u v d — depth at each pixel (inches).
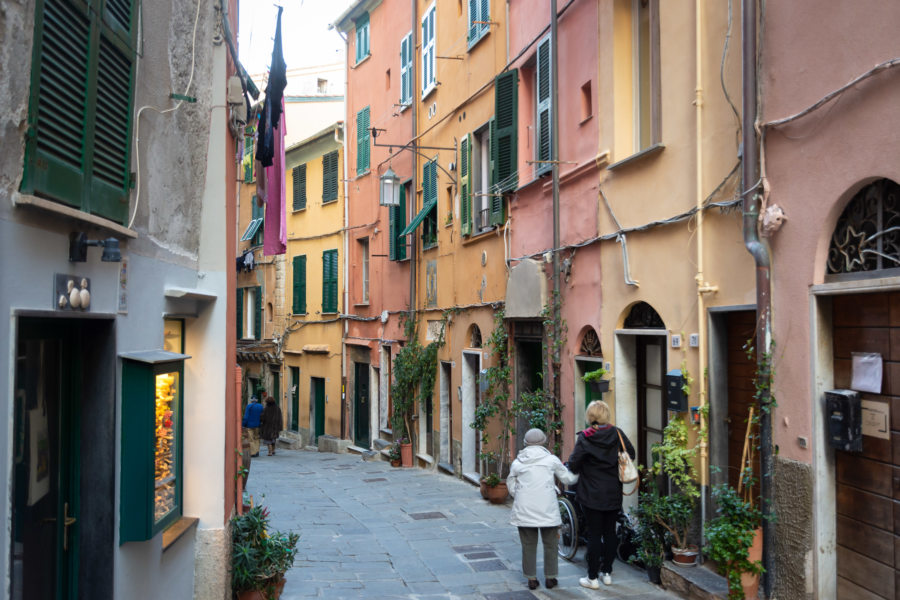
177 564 245.1
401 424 721.0
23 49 135.0
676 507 277.9
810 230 225.6
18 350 156.0
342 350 912.9
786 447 235.5
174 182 239.5
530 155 481.4
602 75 368.5
